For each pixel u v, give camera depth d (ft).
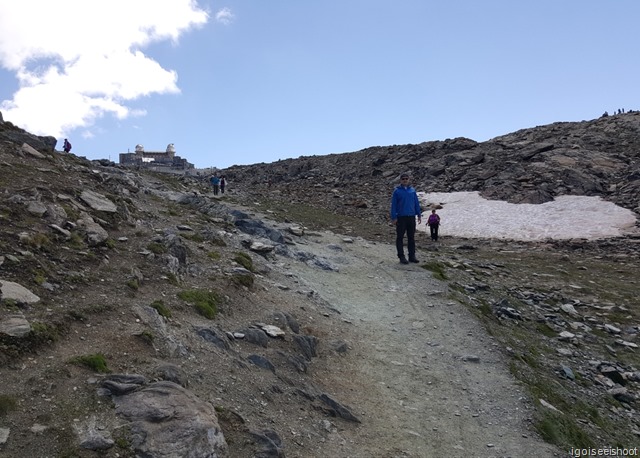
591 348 45.11
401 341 37.24
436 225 97.96
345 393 28.50
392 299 46.32
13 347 20.01
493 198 132.77
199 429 18.25
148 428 17.85
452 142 199.72
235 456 18.94
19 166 46.34
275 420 22.80
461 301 46.68
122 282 30.19
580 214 113.29
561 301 58.44
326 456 21.72
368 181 174.19
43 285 26.13
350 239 77.00
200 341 26.84
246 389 24.18
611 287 66.74
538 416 28.50
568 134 188.65
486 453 24.71
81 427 17.33
